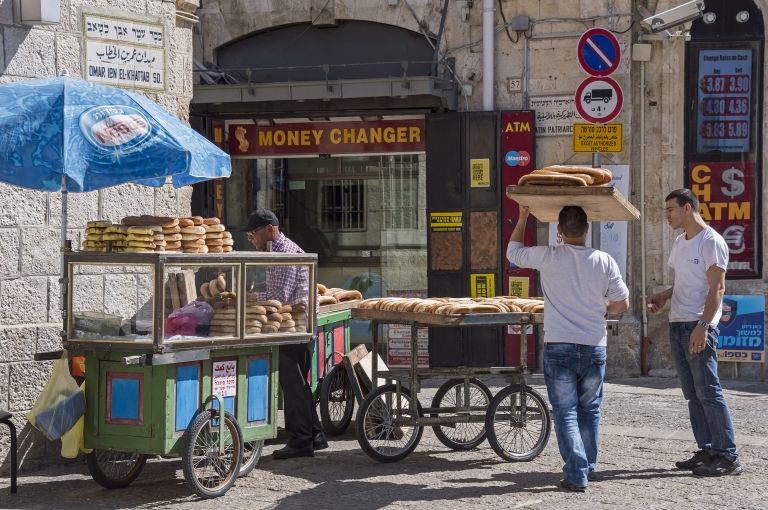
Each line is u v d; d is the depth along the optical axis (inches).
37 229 348.5
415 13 571.2
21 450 344.5
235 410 323.9
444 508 294.4
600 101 457.1
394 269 588.1
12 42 346.3
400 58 579.5
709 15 546.6
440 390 372.8
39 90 300.2
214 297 314.5
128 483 325.1
